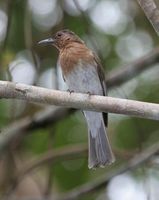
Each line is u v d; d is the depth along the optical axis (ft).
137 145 45.06
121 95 45.37
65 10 45.39
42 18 46.32
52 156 42.91
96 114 35.29
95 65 36.83
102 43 47.03
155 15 28.68
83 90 36.78
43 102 29.89
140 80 46.91
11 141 43.04
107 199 45.34
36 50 45.70
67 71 36.94
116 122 45.47
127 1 47.11
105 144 35.19
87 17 45.60
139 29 47.75
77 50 36.94
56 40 39.52
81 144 44.27
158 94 46.01
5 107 44.88
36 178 46.80
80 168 46.11
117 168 46.96
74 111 43.21
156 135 46.91
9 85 29.91
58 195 43.42
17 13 46.03
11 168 44.96
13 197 43.42
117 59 47.29
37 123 42.98
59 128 45.70
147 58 44.09
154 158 42.24
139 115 28.91
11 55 41.09
